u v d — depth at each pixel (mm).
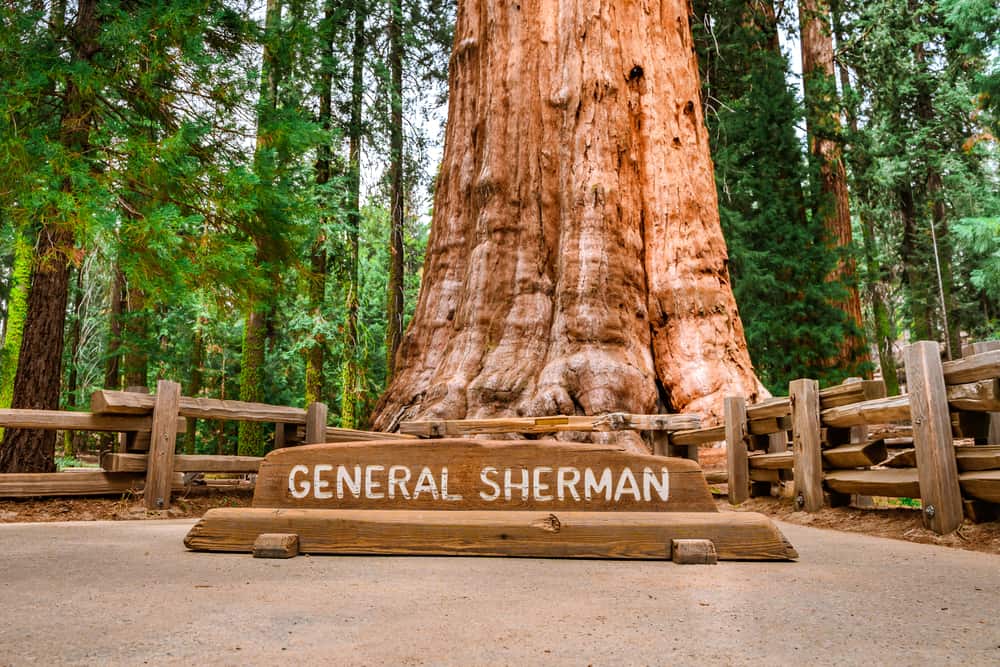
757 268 17688
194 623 2648
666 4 12695
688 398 10758
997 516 5215
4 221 10578
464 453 4645
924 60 29344
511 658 2227
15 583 3434
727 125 19609
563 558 4312
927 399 5398
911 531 5570
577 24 11789
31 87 9195
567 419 8070
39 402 9836
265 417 8664
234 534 4520
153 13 9531
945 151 28641
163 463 7727
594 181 11180
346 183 21031
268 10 13703
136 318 21594
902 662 2193
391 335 24031
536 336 10719
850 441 7227
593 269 10797
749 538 4266
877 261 27266
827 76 21812
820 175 21531
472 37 12469
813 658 2236
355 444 4703
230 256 10195
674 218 11664
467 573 3787
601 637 2480
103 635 2467
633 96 12000
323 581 3533
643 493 4523
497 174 11477
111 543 4980
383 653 2275
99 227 9031
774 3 22469
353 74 21375
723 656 2256
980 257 31797
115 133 9617
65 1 10820
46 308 10094
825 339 17938
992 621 2734
